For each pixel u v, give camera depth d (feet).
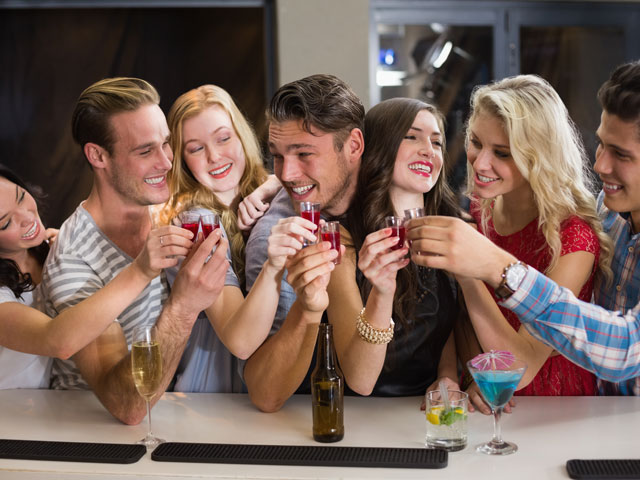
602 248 6.91
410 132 7.04
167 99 18.08
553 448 5.63
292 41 15.69
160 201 7.27
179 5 15.98
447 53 16.92
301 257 6.13
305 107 6.56
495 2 16.84
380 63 16.72
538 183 6.70
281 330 6.46
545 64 17.25
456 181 17.01
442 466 5.31
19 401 7.14
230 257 7.79
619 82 6.15
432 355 7.28
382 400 6.89
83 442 5.97
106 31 17.72
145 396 5.90
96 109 6.97
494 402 5.57
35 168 17.76
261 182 8.98
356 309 6.56
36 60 17.60
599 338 5.80
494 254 5.72
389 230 5.85
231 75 18.08
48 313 7.37
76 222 7.30
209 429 6.22
